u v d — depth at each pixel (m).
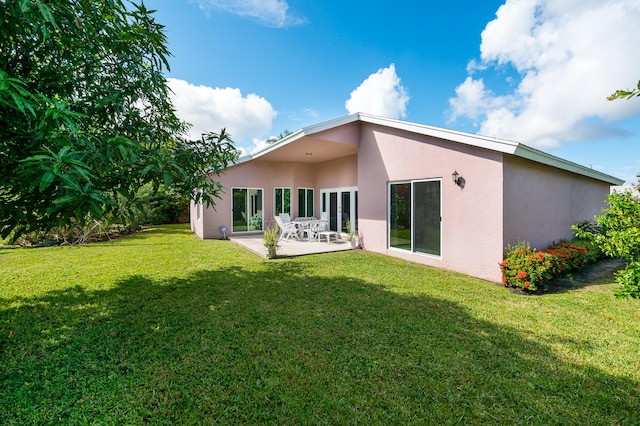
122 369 2.98
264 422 2.29
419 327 3.94
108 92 3.70
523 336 3.70
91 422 2.28
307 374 2.89
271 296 5.19
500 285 5.91
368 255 9.00
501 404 2.50
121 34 3.88
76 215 2.58
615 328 3.95
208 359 3.14
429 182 7.68
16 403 2.47
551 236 7.92
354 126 9.97
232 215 13.53
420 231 7.93
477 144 6.28
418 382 2.78
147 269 7.16
